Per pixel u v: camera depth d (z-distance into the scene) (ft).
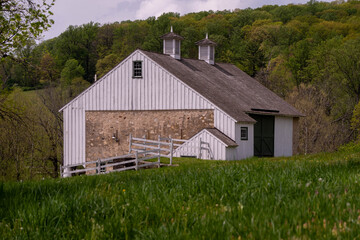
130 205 22.75
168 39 127.85
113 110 115.03
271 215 18.90
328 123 187.83
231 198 24.07
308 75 253.03
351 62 211.61
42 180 41.88
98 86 116.88
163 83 109.19
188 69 122.21
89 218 21.17
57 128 171.42
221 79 130.41
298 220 18.08
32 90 206.59
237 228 17.53
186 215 19.94
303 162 43.06
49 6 62.64
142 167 84.64
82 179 39.14
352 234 16.07
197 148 98.78
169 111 108.17
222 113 100.68
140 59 112.27
